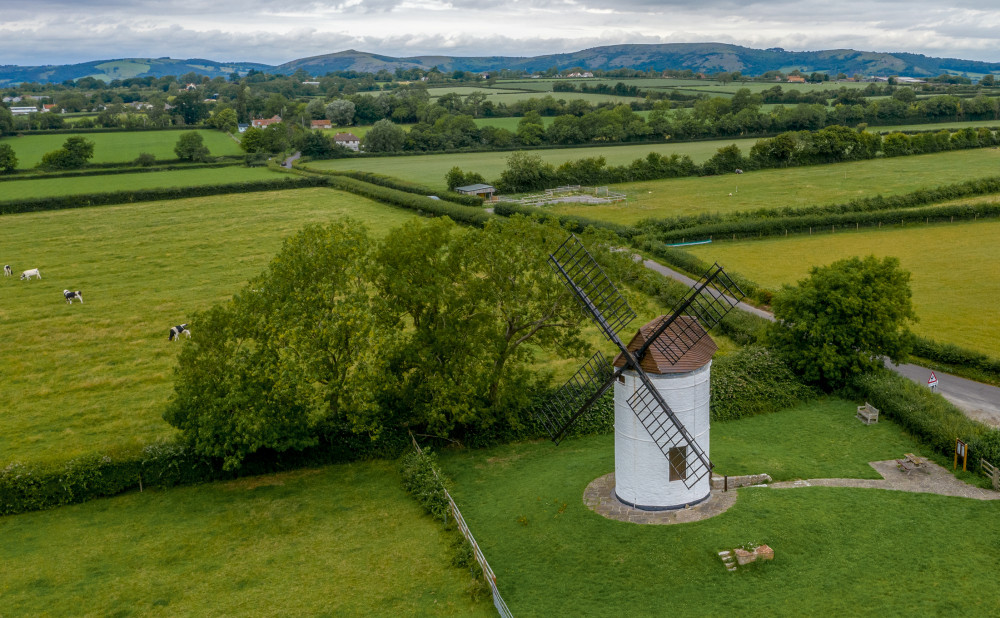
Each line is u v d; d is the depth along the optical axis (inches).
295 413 1598.2
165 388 2215.8
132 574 1285.7
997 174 5423.2
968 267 3184.1
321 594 1192.2
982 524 1218.0
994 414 1817.2
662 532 1215.6
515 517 1359.5
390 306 1734.7
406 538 1357.0
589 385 1454.2
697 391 1267.2
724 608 1032.2
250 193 5885.8
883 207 4360.2
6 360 2461.9
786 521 1214.3
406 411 1782.7
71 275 3496.6
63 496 1550.2
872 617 986.1
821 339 1945.1
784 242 3799.2
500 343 1747.0
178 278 3420.3
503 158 7790.4
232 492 1589.6
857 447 1615.4
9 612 1183.6
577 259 1524.4
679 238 3826.3
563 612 1073.5
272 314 1662.2
